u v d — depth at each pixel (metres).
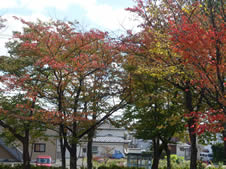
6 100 16.86
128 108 18.31
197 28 8.70
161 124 16.88
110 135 57.12
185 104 14.64
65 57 14.65
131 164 25.92
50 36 14.26
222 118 8.91
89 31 14.74
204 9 10.68
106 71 15.82
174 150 54.19
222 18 9.79
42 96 16.09
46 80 15.39
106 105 17.14
